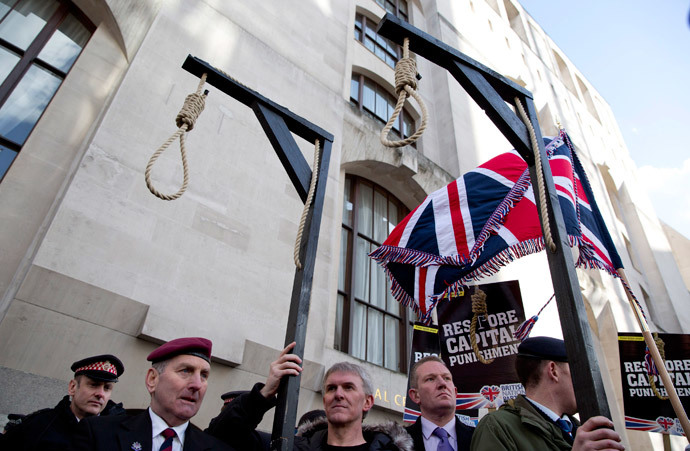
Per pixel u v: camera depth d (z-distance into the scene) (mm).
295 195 7375
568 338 2035
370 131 9898
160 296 5254
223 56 7824
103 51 6887
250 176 6953
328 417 2779
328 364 6566
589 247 3785
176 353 2502
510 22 25062
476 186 4789
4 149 5547
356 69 11859
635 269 18625
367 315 8281
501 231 4406
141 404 4645
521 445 2270
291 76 8812
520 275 10828
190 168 6340
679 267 24750
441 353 5227
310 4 10641
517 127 2750
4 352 4145
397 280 4746
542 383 2650
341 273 8312
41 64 6348
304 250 2609
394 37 2822
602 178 21219
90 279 4855
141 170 5852
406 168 10188
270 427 5398
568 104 22844
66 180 5648
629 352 4957
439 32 16234
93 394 3150
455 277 4391
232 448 2389
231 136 7062
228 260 6078
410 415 4426
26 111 5934
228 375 5426
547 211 2455
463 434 3234
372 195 10047
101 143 5676
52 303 4523
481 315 5293
